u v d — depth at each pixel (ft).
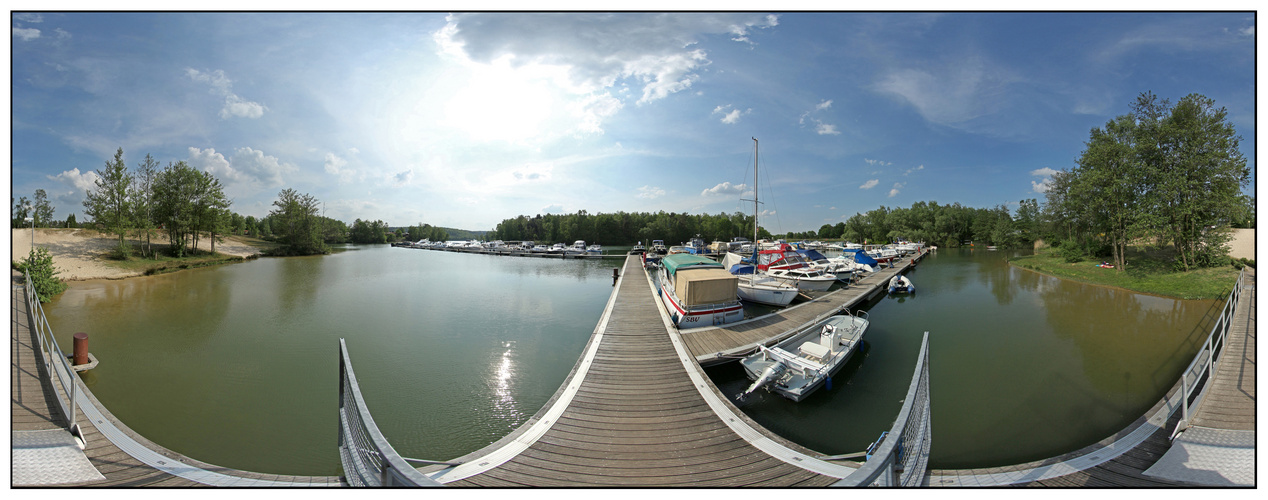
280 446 26.61
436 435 28.07
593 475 18.69
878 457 11.18
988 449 25.21
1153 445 20.18
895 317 57.77
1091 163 91.40
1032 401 31.14
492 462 19.63
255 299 72.74
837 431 27.71
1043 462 19.42
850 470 18.79
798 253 97.91
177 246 127.85
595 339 39.75
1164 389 32.35
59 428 20.89
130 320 55.72
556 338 50.19
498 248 212.02
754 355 36.58
